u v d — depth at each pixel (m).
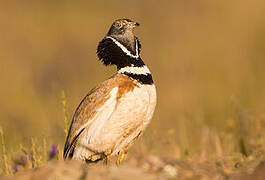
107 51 14.59
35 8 44.91
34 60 37.22
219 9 43.94
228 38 40.34
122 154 14.24
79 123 13.92
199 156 15.36
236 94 23.88
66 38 42.00
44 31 42.16
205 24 42.84
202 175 11.52
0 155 14.54
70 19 44.00
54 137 16.30
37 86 31.19
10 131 17.42
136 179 11.19
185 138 16.84
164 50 38.88
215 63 34.44
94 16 45.53
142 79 13.83
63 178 11.34
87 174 11.43
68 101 15.61
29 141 14.96
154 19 44.59
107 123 13.58
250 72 29.61
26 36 40.97
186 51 38.25
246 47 38.81
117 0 47.22
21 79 29.61
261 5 43.12
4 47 39.03
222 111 24.06
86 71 36.53
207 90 29.42
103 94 13.71
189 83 31.12
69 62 37.91
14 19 42.94
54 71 35.66
